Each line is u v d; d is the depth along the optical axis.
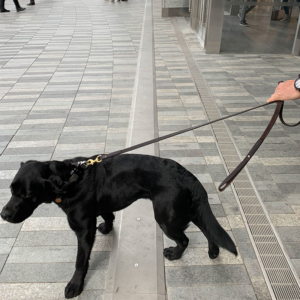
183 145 4.06
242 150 3.95
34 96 5.70
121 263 2.45
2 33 10.51
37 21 12.43
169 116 4.84
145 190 2.23
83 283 2.27
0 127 4.63
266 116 4.81
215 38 7.86
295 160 3.72
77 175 2.14
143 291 2.22
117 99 5.54
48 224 2.88
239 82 6.16
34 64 7.44
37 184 2.00
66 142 4.21
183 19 12.53
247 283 2.29
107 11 14.51
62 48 8.73
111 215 2.67
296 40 7.71
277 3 8.10
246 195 3.16
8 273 2.41
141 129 4.40
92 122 4.75
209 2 7.62
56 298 2.22
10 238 2.73
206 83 6.12
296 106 5.12
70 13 14.08
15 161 3.81
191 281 2.31
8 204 2.01
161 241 2.67
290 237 2.68
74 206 2.15
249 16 8.93
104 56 7.96
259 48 8.42
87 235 2.21
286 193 3.19
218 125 4.55
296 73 6.61
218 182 3.36
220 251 2.56
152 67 7.03
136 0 17.81
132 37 9.79
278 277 2.33
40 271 2.42
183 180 2.18
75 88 6.03
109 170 2.25
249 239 2.66
